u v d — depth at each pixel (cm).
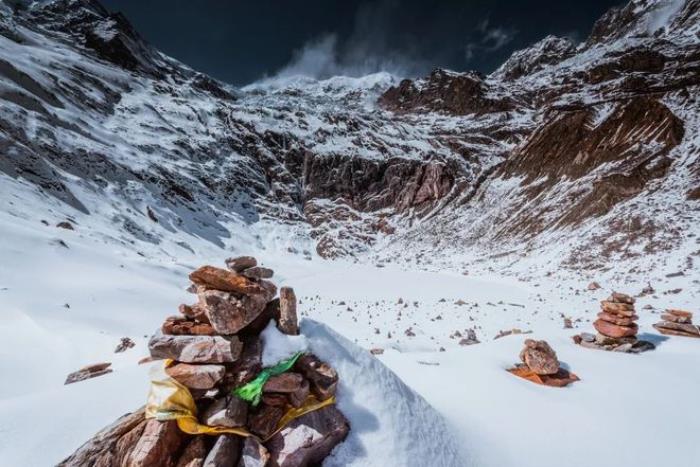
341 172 11600
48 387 1453
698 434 928
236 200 10231
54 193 6109
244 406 639
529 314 3052
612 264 4262
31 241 3606
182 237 7450
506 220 7406
